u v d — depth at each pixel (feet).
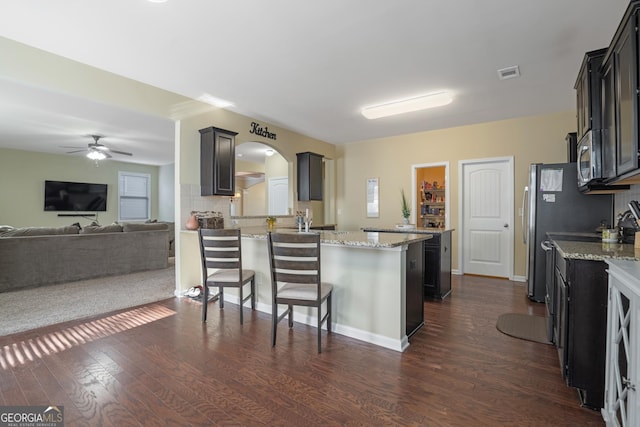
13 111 14.47
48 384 6.43
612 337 5.06
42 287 14.17
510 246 16.06
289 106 14.02
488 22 7.72
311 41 8.65
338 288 9.15
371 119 15.99
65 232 15.60
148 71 10.51
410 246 8.94
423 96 12.76
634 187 8.45
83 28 8.01
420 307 9.61
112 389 6.27
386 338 8.25
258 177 35.42
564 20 7.61
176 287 12.94
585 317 5.80
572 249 6.61
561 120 14.78
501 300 12.42
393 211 19.77
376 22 7.75
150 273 17.29
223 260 10.33
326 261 9.39
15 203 23.82
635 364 4.06
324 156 20.76
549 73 10.57
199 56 9.50
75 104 13.53
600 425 5.25
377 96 12.78
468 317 10.46
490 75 10.77
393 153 19.71
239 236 9.68
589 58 7.38
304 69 10.36
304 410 5.65
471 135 17.06
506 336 8.91
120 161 29.43
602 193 10.38
